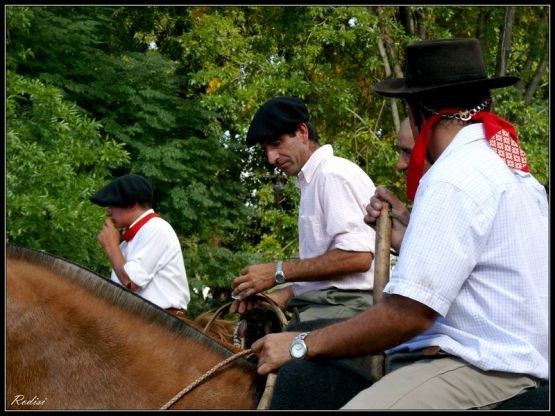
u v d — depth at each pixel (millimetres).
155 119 9445
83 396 2107
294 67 10234
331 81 10227
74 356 2139
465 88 2055
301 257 3172
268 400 2076
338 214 2963
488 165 1953
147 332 2236
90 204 7047
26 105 7840
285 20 10305
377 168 10312
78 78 9195
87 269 2275
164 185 9820
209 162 10211
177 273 4375
